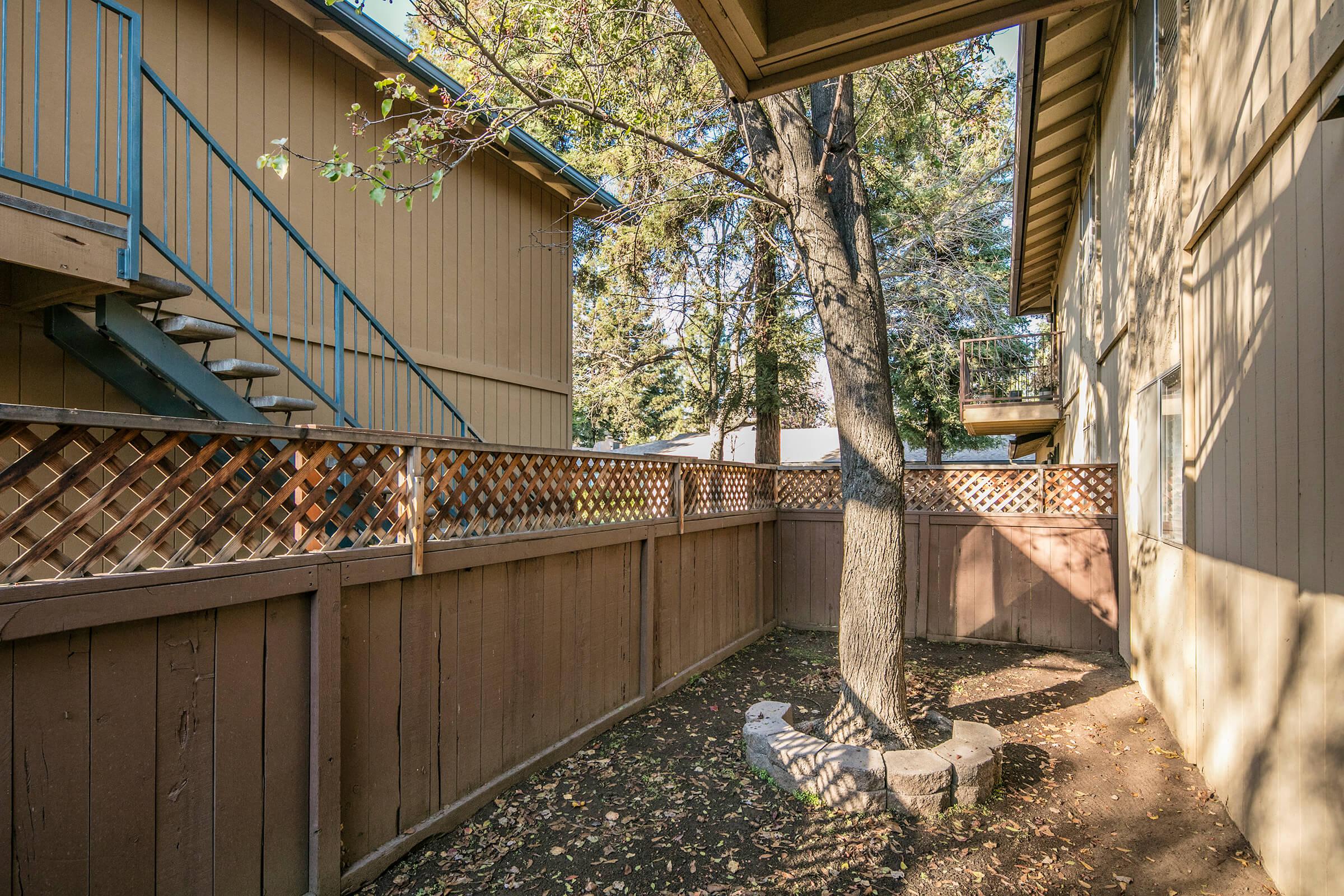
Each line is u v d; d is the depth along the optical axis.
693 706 5.40
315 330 5.21
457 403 6.55
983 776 3.76
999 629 7.55
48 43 3.81
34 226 2.84
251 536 2.59
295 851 2.73
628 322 13.64
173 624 2.35
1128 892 2.93
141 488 2.28
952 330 16.17
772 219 6.18
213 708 2.46
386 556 3.12
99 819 2.14
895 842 3.35
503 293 7.23
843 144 4.39
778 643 7.56
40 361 3.72
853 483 4.25
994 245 16.72
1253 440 3.19
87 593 2.07
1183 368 4.23
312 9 4.98
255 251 4.83
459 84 5.69
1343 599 2.38
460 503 3.60
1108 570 7.18
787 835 3.43
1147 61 5.38
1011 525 7.54
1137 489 5.82
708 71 6.39
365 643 3.07
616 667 5.06
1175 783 3.91
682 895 2.95
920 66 6.44
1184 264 4.24
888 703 4.07
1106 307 7.43
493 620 3.86
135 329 3.38
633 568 5.32
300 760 2.77
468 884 3.03
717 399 13.73
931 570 7.82
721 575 6.90
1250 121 3.15
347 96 5.59
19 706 1.97
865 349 4.27
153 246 3.46
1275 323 2.94
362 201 5.65
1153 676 5.24
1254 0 3.13
